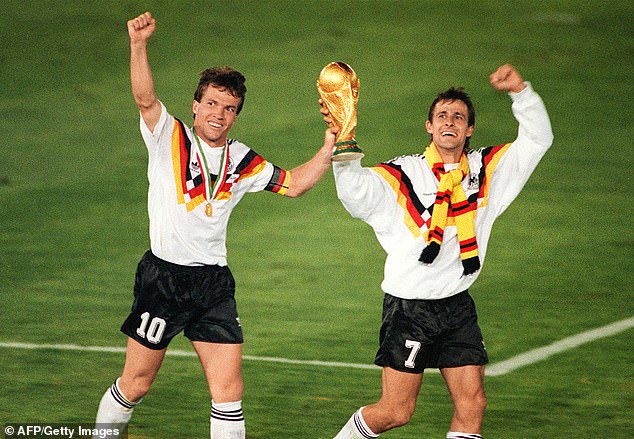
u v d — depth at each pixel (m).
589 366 26.38
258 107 50.88
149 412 23.17
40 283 32.47
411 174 19.08
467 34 63.00
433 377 25.89
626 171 44.69
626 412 23.45
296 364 26.38
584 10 69.50
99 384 24.73
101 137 47.12
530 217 39.62
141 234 37.41
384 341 19.09
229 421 19.17
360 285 32.91
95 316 29.73
